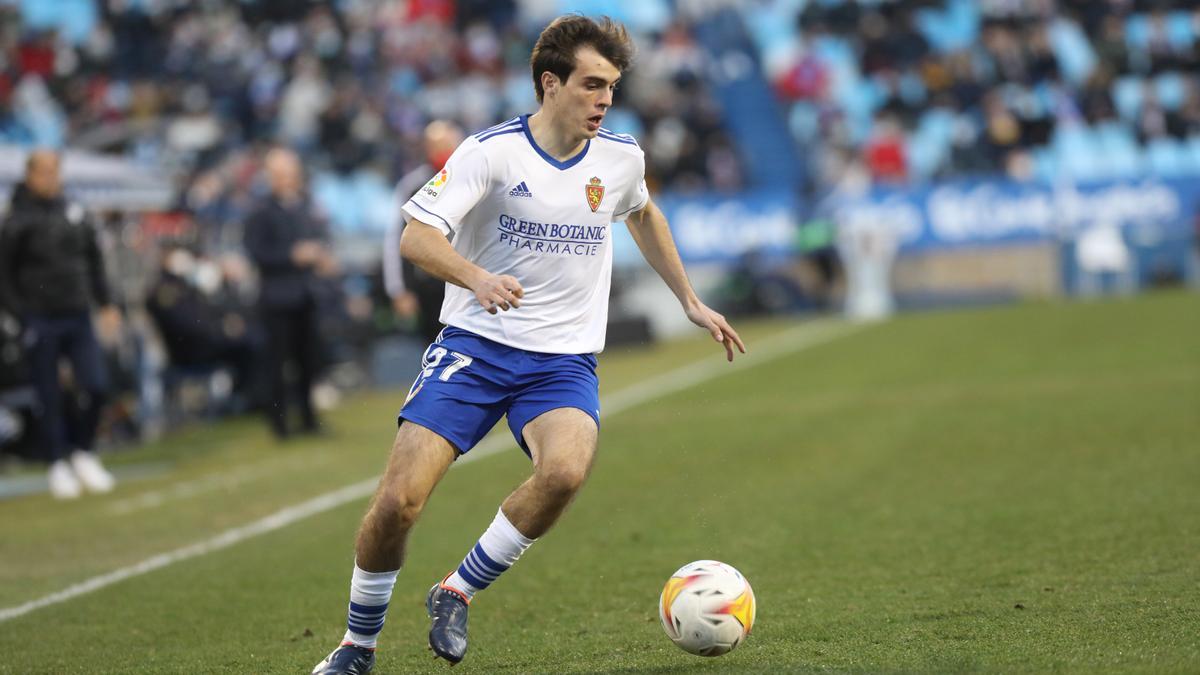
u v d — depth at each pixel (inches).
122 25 3764.8
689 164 3294.8
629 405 1828.2
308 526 1096.2
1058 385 1715.1
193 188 2664.9
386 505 585.9
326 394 2196.1
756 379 2031.3
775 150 3695.9
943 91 3526.1
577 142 624.4
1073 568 778.8
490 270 633.6
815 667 591.5
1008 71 3567.9
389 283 1481.3
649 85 3469.5
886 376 1946.4
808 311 3179.1
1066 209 3100.4
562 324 634.2
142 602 840.3
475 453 1466.5
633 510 1080.8
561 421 615.2
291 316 1740.9
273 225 1724.9
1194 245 3065.9
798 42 3900.1
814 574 814.5
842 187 3157.0
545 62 614.2
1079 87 3567.9
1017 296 3088.1
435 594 617.3
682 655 636.1
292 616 776.9
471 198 609.3
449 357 626.5
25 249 1365.7
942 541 889.5
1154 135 3398.1
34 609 839.1
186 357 1952.5
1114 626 634.2
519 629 721.0
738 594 602.2
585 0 4003.4
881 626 667.4
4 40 3629.4
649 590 798.5
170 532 1114.1
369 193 3186.5
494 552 605.6
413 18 3833.7
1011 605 695.1
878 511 1013.2
